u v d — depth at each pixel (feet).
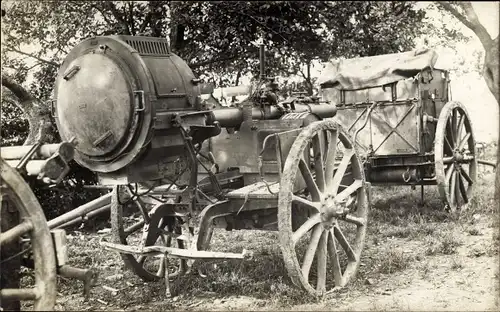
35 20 30.35
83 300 17.81
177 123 15.72
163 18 33.45
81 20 31.58
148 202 18.93
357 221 19.71
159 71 15.92
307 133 17.33
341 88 31.50
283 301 16.76
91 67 15.31
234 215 18.19
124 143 15.12
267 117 20.29
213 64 35.91
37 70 30.25
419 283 19.02
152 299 17.80
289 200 16.38
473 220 27.91
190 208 17.33
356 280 19.22
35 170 13.08
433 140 31.19
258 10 33.17
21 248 13.35
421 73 29.91
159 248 16.53
